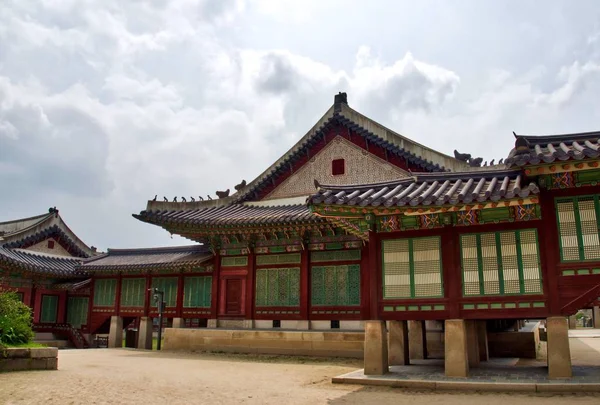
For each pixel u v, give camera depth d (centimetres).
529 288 1515
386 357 1667
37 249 4253
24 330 1859
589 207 1477
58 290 4125
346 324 2662
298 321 2769
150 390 1412
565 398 1258
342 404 1241
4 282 3809
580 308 1445
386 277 1683
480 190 1523
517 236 1557
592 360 2205
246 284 2978
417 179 1758
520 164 1401
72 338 3947
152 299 3531
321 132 3064
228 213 3064
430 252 1647
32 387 1375
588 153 1335
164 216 2962
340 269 2733
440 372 1677
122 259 3884
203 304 3303
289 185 3166
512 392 1362
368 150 2975
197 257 3284
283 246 2900
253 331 2706
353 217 1727
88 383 1487
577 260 1464
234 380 1673
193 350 2850
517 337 2475
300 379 1709
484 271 1570
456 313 1568
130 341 3616
